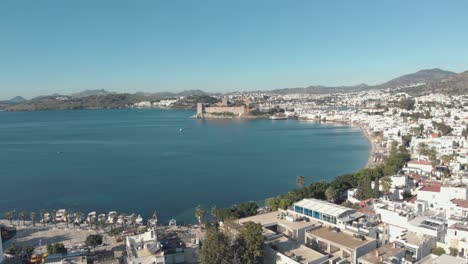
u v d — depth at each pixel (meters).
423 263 92.00
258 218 132.12
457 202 134.50
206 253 95.88
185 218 185.25
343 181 194.62
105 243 138.25
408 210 124.88
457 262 87.38
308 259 96.00
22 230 159.75
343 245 101.88
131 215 181.00
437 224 110.88
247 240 99.62
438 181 190.75
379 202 136.88
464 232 103.31
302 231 115.56
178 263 102.75
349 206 152.88
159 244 104.50
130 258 99.81
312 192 175.00
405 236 109.12
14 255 122.62
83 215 188.12
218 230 105.94
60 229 160.62
